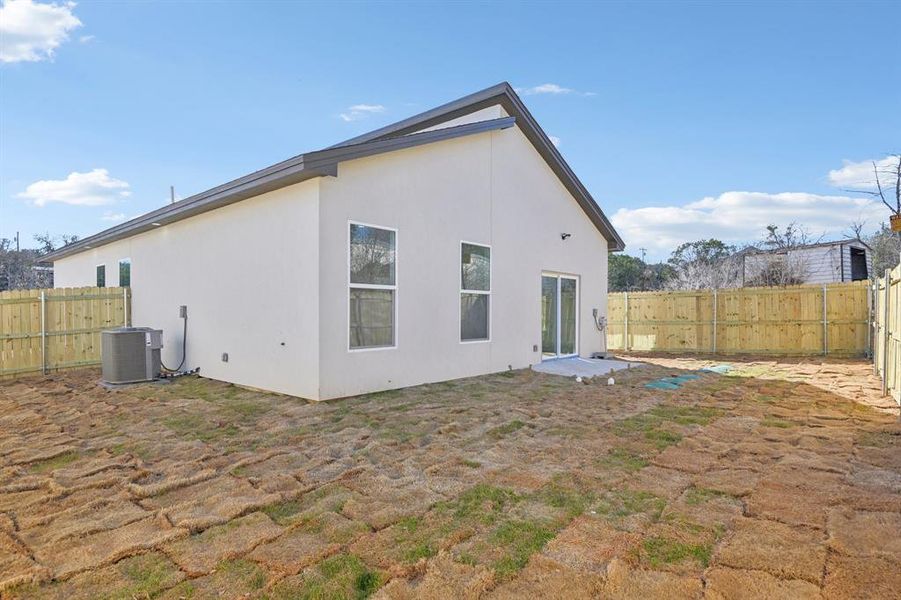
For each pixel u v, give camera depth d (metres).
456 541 2.83
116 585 2.43
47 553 2.74
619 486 3.67
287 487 3.67
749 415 5.95
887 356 7.33
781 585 2.37
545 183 10.44
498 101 9.52
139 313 10.34
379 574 2.50
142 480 3.84
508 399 6.81
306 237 6.61
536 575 2.48
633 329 14.79
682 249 30.02
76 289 9.96
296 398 6.73
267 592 2.36
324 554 2.70
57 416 5.91
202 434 5.08
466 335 8.64
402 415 5.85
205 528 3.03
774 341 12.89
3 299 9.11
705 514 3.17
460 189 8.51
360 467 4.08
